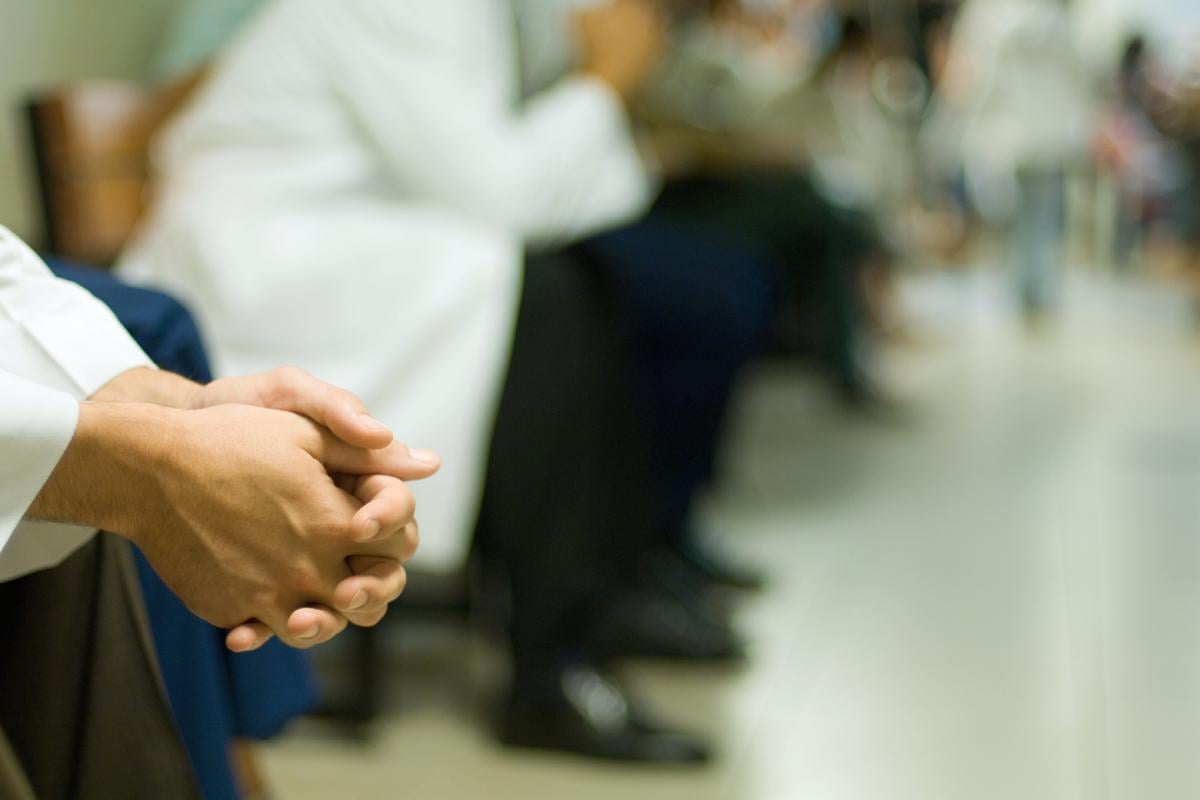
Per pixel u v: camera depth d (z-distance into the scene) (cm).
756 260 203
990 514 237
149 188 156
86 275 88
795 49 404
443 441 135
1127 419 313
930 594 195
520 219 150
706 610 183
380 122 147
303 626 58
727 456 280
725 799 135
